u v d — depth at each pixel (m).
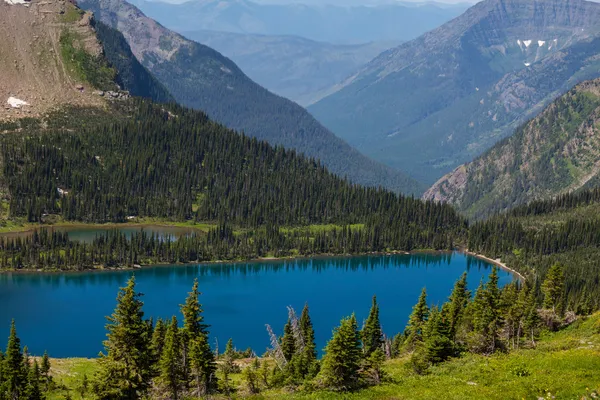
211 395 100.06
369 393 80.19
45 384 112.06
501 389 72.00
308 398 82.12
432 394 74.25
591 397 63.91
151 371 88.38
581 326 123.25
